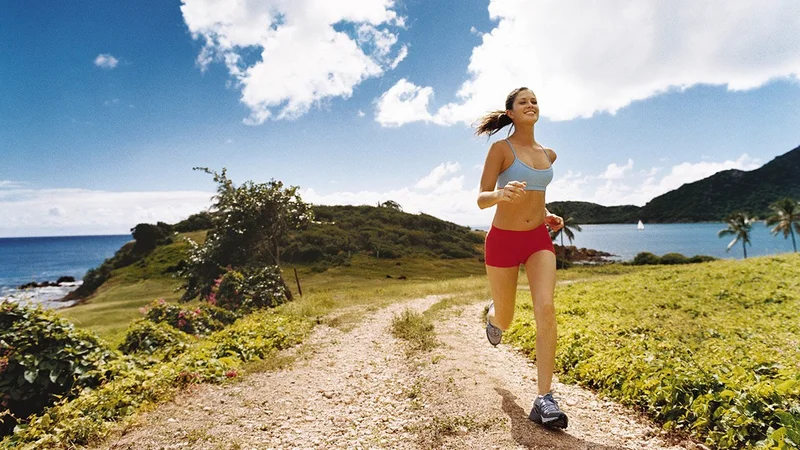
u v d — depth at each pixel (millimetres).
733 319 10609
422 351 7227
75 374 6000
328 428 4250
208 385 5715
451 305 14750
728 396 3680
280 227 19109
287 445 3836
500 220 3916
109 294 39438
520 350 7578
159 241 56594
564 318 10625
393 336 9250
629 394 4535
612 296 16156
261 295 15625
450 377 5238
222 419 4461
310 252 56562
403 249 69438
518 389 4871
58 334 6281
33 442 3967
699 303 13484
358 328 10359
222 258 18250
